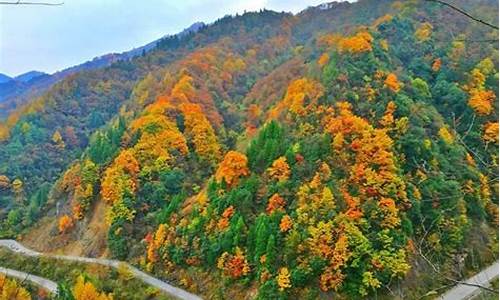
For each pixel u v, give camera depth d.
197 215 71.75
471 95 72.12
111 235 81.44
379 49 84.25
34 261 84.25
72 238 90.06
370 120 67.50
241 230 63.44
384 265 52.84
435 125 68.25
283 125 75.81
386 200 56.44
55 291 72.88
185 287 66.69
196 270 67.12
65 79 165.25
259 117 98.88
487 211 58.31
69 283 75.25
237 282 61.25
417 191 56.31
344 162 62.53
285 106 81.00
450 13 101.06
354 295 52.62
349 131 64.75
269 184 66.69
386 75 74.81
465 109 70.06
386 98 70.06
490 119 68.06
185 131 96.94
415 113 68.06
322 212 57.69
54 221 96.25
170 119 97.50
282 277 54.97
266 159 71.06
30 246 94.31
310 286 54.69
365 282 52.31
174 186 86.12
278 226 60.16
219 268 64.25
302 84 80.31
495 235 56.25
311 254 55.53
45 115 147.62
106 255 80.94
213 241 66.38
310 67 92.50
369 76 75.25
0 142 137.50
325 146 64.88
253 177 68.69
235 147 95.62
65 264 80.62
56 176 127.38
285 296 54.69
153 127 93.44
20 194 118.25
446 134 66.25
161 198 84.56
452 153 63.22
